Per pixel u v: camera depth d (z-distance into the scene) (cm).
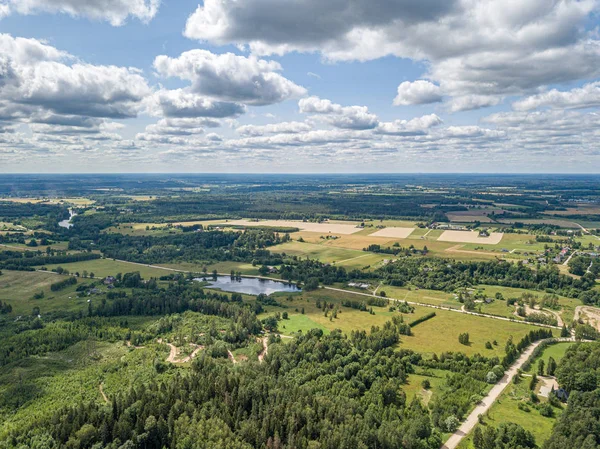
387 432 13662
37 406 16088
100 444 12862
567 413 14800
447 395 16750
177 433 13512
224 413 14462
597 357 17538
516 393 17050
